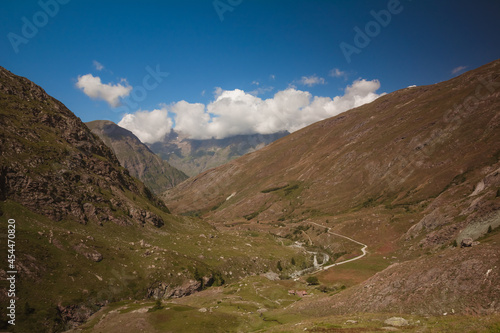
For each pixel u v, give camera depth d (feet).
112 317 277.64
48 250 340.59
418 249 557.33
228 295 391.65
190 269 450.30
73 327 272.72
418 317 173.17
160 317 266.57
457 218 540.52
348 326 172.86
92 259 370.73
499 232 385.91
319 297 328.70
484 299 160.45
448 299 178.70
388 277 254.06
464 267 192.65
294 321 257.34
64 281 313.32
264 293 406.00
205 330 247.70
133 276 384.88
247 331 254.27
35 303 267.39
